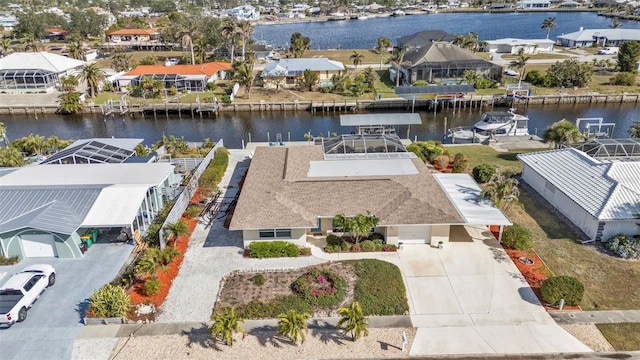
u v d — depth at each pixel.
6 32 174.88
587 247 35.06
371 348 25.23
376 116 58.47
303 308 28.17
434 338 25.94
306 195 36.31
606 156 42.44
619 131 69.50
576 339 25.78
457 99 82.19
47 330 26.89
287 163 42.06
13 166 49.22
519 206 41.44
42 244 33.84
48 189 37.25
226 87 94.12
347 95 87.56
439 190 37.53
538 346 25.31
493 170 46.78
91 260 33.81
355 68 107.25
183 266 33.03
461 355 24.70
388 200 35.97
